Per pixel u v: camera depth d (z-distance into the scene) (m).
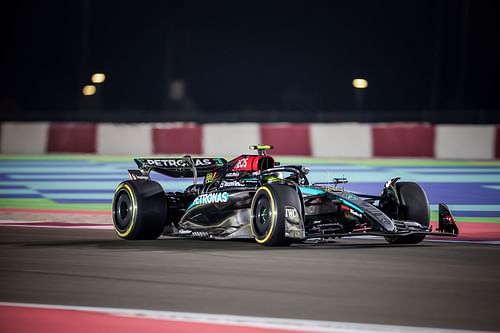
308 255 24.50
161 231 28.61
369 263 22.98
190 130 82.50
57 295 18.48
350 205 25.83
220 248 26.17
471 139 77.88
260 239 26.34
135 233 28.25
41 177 60.25
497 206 42.28
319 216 27.62
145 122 113.19
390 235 24.77
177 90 149.62
